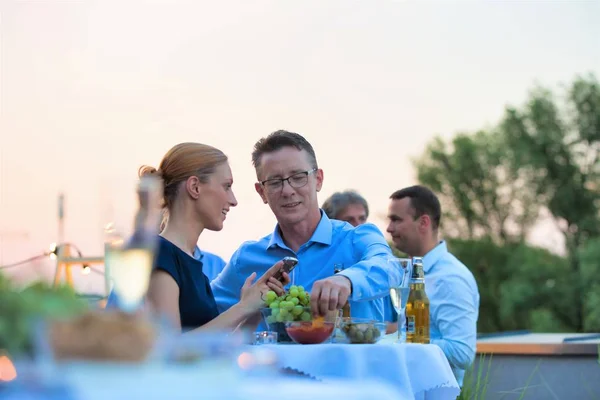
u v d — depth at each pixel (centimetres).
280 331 353
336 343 354
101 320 135
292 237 480
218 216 412
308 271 475
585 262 2920
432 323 575
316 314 347
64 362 133
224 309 470
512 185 3192
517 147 3155
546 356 706
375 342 356
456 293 568
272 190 474
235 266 482
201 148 413
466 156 3241
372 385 133
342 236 482
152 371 125
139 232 173
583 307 2920
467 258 3136
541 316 2966
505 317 3016
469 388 567
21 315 138
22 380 122
